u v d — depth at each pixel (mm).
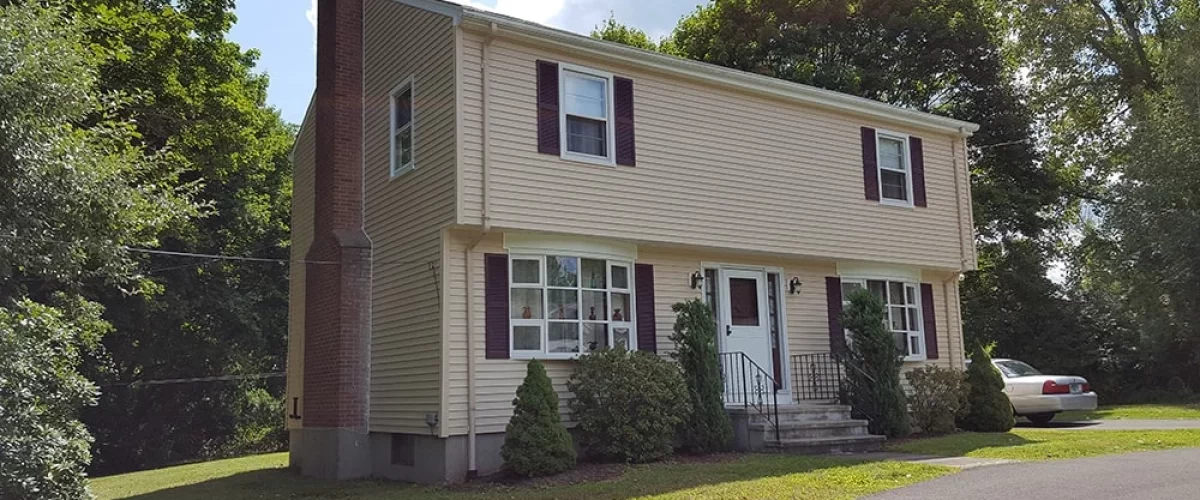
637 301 13508
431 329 11984
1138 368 27281
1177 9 28156
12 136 9406
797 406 13906
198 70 21391
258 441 30656
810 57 27625
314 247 14469
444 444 11516
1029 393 17406
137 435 27438
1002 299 29375
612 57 13336
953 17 27344
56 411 8961
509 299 12273
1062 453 11633
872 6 27500
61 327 9398
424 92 12789
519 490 10234
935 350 17281
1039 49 30625
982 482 9242
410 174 12922
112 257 10625
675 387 12305
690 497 8961
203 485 13734
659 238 13438
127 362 25594
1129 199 26391
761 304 15094
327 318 13781
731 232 14258
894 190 16938
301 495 11484
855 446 13125
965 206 17906
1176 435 13367
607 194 13031
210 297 25703
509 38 12484
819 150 15742
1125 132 28719
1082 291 29812
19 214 9688
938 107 28641
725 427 12773
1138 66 29703
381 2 14375
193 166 20422
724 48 27547
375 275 13664
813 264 15852
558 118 12797
